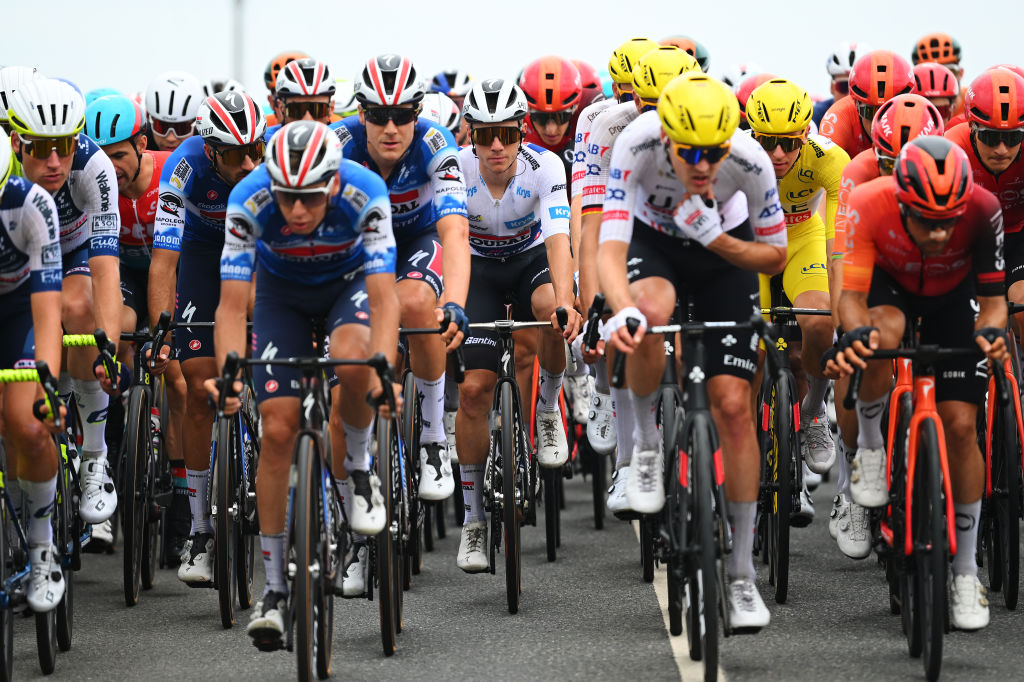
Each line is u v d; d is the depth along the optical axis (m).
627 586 19.81
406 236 19.28
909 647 15.57
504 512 18.20
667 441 15.82
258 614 14.57
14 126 17.05
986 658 15.38
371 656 16.22
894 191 15.12
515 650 16.31
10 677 15.27
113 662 16.30
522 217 20.98
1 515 14.62
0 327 15.97
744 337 15.33
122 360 22.64
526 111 20.11
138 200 22.08
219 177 20.00
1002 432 17.91
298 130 13.90
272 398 14.93
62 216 18.95
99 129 21.14
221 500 17.83
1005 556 17.94
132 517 19.30
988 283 15.31
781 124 20.22
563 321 18.06
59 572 15.69
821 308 21.36
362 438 15.81
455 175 18.34
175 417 22.14
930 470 14.40
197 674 15.65
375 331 14.73
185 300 20.52
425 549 23.23
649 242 15.98
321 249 15.06
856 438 19.00
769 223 15.19
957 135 19.86
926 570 14.47
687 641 16.42
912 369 15.32
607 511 27.08
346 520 16.06
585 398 26.38
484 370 19.19
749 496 15.03
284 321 15.65
